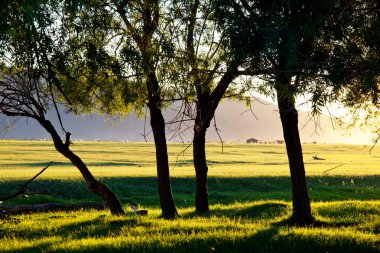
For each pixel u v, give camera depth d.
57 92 20.08
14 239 15.02
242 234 14.20
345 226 19.81
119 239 13.73
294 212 20.67
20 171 55.31
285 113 19.06
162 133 23.55
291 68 11.91
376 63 11.27
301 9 10.77
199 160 26.08
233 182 51.28
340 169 67.56
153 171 60.50
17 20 11.39
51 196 39.81
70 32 16.25
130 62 16.86
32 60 13.47
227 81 20.17
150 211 29.39
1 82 16.81
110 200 21.94
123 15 17.31
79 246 12.84
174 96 17.00
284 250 12.57
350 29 12.22
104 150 125.06
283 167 74.88
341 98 14.48
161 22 18.00
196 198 26.42
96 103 21.66
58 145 21.14
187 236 13.99
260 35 10.73
